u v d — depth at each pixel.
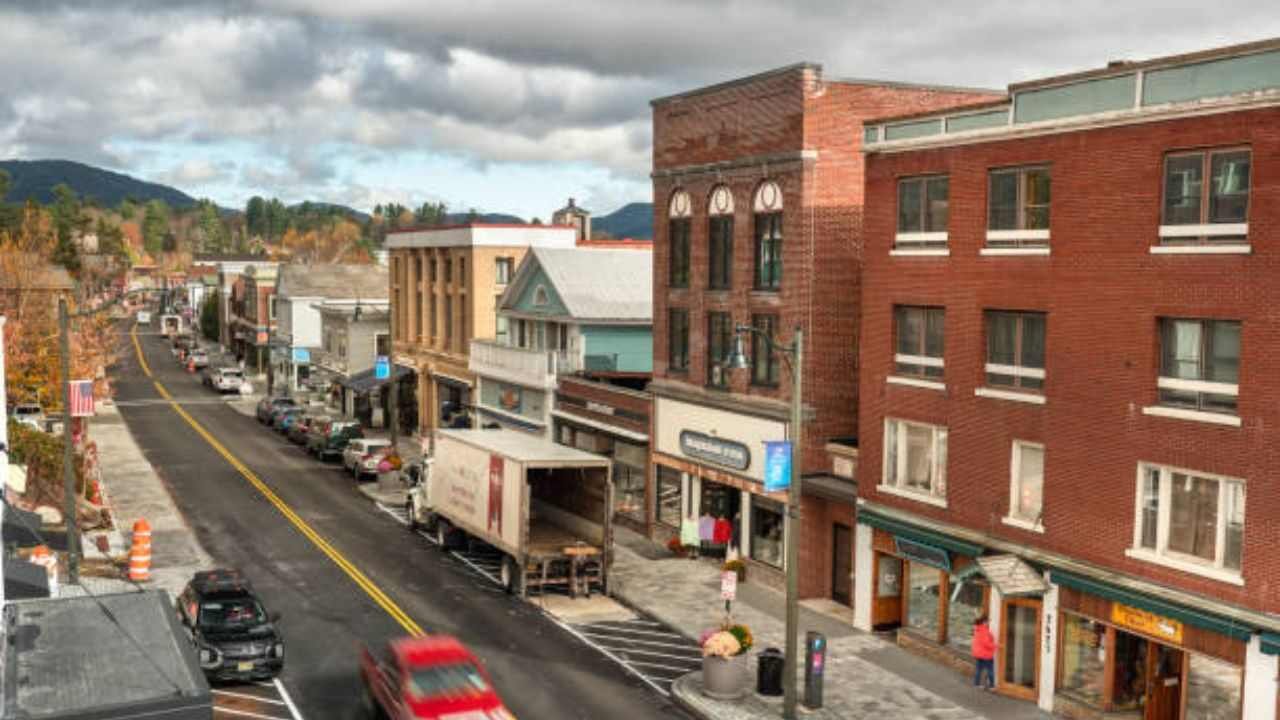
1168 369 20.72
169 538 37.47
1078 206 22.16
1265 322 18.73
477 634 27.34
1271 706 18.53
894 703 22.95
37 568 23.44
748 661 25.72
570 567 31.11
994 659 23.88
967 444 25.00
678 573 33.88
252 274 111.00
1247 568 18.98
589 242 65.06
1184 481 20.33
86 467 43.34
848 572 30.33
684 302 36.44
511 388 50.66
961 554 25.20
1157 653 20.84
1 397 21.62
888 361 27.33
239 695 22.78
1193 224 20.08
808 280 30.55
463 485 34.41
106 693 14.95
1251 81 19.11
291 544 37.09
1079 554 22.22
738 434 33.34
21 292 60.66
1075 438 22.30
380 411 67.81
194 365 108.56
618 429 40.66
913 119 26.44
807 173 30.41
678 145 36.53
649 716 22.23
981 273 24.53
